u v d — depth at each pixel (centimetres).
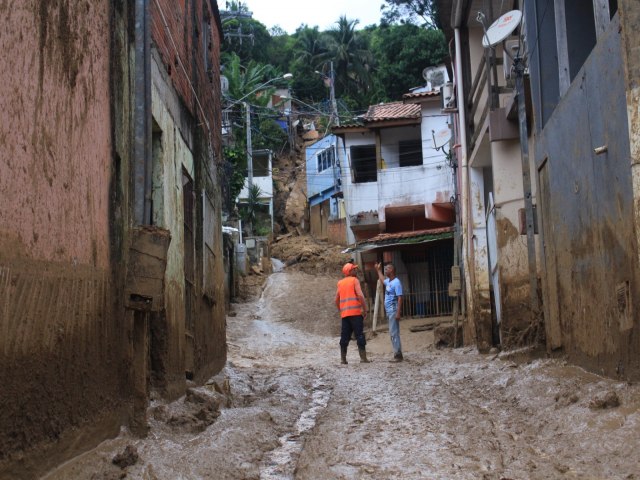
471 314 1664
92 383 491
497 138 1248
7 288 360
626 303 626
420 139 3103
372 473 516
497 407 762
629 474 452
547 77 944
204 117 1145
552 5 943
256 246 3816
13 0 377
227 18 4856
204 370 1002
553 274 903
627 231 620
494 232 1405
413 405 810
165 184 772
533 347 997
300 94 5822
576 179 780
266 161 4734
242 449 596
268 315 2909
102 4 546
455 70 1952
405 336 2314
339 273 3628
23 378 378
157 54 759
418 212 3109
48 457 410
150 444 557
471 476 496
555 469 490
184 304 828
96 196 513
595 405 588
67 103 459
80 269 472
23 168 386
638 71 578
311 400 916
